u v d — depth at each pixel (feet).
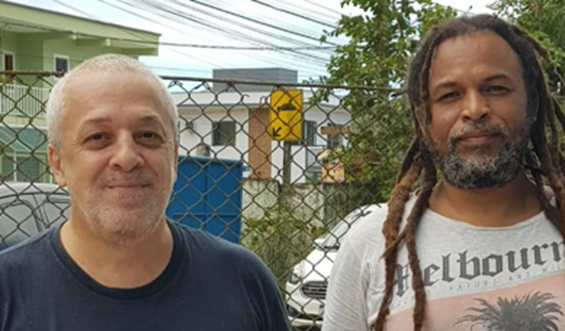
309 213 15.56
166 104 7.24
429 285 7.32
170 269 7.35
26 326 6.90
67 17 73.10
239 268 7.74
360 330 7.93
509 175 7.24
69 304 7.01
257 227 14.33
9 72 11.30
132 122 6.97
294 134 12.43
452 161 7.33
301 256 14.39
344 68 22.30
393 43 22.76
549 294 7.00
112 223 6.89
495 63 7.27
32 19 70.03
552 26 18.12
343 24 23.48
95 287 7.09
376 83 20.18
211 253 7.70
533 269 7.15
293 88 12.39
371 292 7.79
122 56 7.36
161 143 7.14
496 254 7.29
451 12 20.48
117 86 7.01
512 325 6.98
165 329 7.13
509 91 7.29
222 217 14.66
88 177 6.93
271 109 12.46
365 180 13.65
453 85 7.33
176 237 7.55
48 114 7.25
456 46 7.40
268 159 14.29
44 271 7.14
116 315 7.06
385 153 13.12
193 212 14.29
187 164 13.97
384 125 13.10
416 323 7.23
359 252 7.94
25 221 14.37
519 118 7.30
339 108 14.48
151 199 7.04
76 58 76.89
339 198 15.12
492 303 7.08
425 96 7.59
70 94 7.05
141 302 7.15
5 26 69.97
